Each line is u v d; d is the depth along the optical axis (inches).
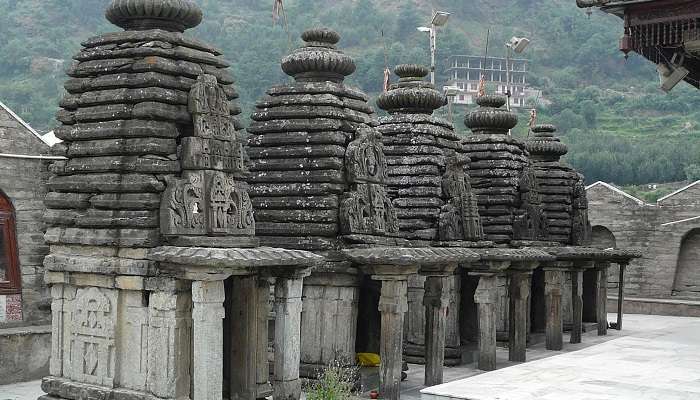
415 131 1037.2
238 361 688.4
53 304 679.7
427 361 879.7
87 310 658.2
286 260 636.7
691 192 1736.0
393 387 804.6
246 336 685.3
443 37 4375.0
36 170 1037.8
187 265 604.1
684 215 1738.4
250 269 634.2
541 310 1403.8
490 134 1229.7
